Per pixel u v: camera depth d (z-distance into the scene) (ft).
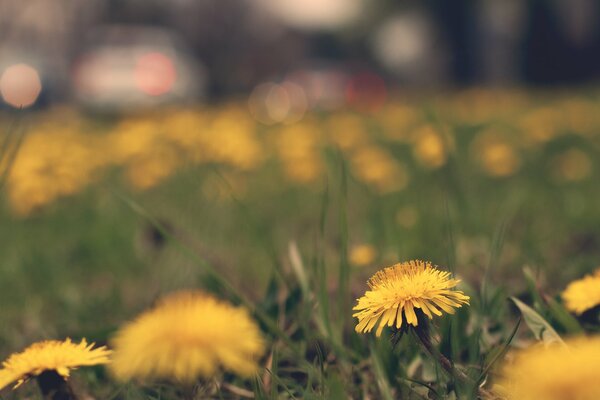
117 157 19.51
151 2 90.12
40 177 13.26
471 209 11.44
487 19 82.58
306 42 101.45
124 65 45.50
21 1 82.64
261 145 24.09
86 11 85.92
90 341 5.97
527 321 4.92
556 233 11.05
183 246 5.60
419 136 19.75
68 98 51.11
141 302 8.39
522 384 2.35
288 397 5.07
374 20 100.17
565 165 16.49
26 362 3.77
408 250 8.80
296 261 6.37
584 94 44.16
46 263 10.62
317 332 6.16
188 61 52.19
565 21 78.48
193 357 2.52
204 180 15.20
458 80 87.71
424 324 3.72
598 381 2.19
